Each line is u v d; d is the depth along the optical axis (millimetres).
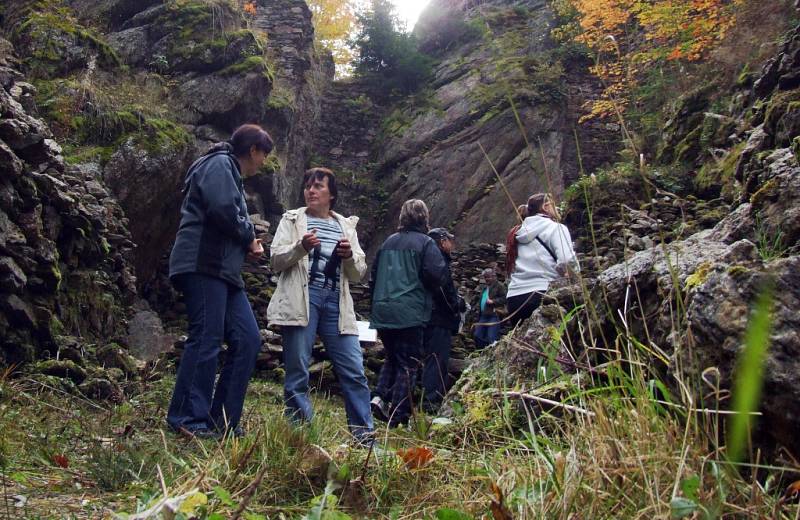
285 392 3754
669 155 10133
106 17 10602
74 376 4422
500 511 1593
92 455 2604
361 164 15531
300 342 3795
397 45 16906
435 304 5238
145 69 10094
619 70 13062
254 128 3857
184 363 3531
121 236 6539
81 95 8219
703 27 10797
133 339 6910
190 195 3666
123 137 8148
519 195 14094
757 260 2016
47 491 2262
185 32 10422
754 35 9875
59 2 10023
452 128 15172
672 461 1571
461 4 19734
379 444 2521
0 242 4328
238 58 10461
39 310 4566
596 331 2773
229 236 3631
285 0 14812
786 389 1568
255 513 1905
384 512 2018
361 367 3961
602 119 14828
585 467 1681
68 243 5309
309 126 14641
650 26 12766
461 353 8125
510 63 16031
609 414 1819
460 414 2867
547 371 2625
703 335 1803
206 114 9961
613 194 8672
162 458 2602
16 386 3783
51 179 5043
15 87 7078
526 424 2584
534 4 18375
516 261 4680
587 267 6199
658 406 1837
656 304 2557
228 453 2332
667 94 12117
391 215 14578
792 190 3018
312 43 15289
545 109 14820
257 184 10953
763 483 1668
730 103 9312
